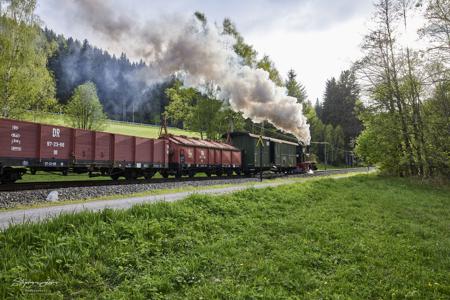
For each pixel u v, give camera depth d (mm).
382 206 13125
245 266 6094
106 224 6965
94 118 36812
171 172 23203
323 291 5367
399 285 5922
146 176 21188
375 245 7961
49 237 5945
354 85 29062
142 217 7836
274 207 11477
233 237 7820
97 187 13797
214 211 9703
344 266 6582
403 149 27844
